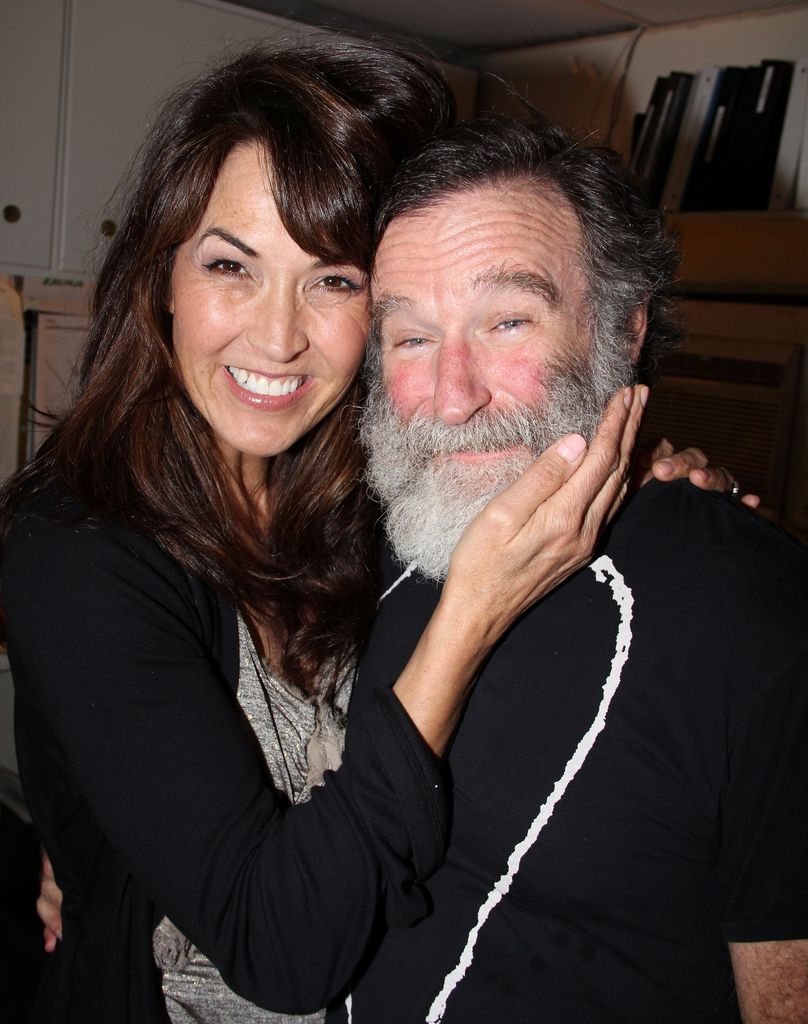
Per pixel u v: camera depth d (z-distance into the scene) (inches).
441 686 34.5
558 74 115.2
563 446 34.6
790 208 92.6
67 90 81.8
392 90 39.4
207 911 33.2
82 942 39.8
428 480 38.7
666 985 35.2
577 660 36.9
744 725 33.4
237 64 38.6
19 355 87.8
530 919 36.4
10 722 93.7
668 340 45.9
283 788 40.2
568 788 36.1
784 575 35.3
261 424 40.2
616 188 39.5
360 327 40.0
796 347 93.7
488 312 36.7
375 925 39.1
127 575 36.9
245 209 36.1
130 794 34.3
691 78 99.1
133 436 40.0
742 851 33.1
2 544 39.9
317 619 43.5
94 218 85.9
